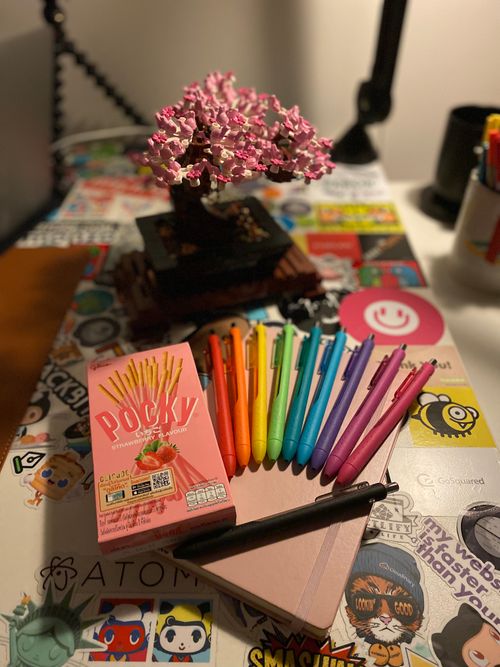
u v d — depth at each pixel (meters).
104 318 0.58
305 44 0.83
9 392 0.50
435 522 0.42
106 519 0.36
